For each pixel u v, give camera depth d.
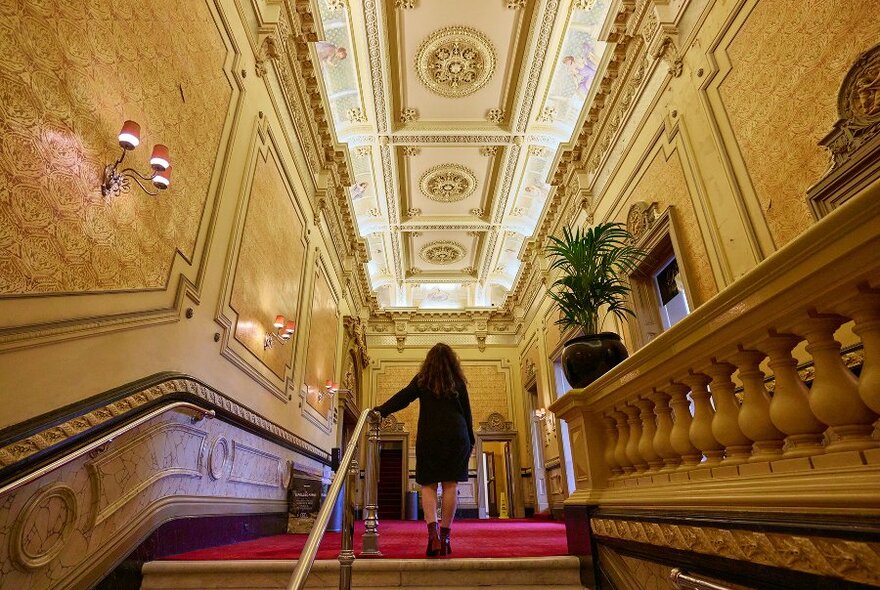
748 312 1.47
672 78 4.89
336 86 7.79
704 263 4.36
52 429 1.97
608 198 6.65
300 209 6.59
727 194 4.01
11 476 1.75
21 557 1.88
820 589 1.17
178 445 3.18
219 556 3.02
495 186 9.98
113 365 2.52
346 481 2.38
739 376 1.61
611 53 6.07
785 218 3.40
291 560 2.66
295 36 5.71
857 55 2.84
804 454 1.32
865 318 1.16
